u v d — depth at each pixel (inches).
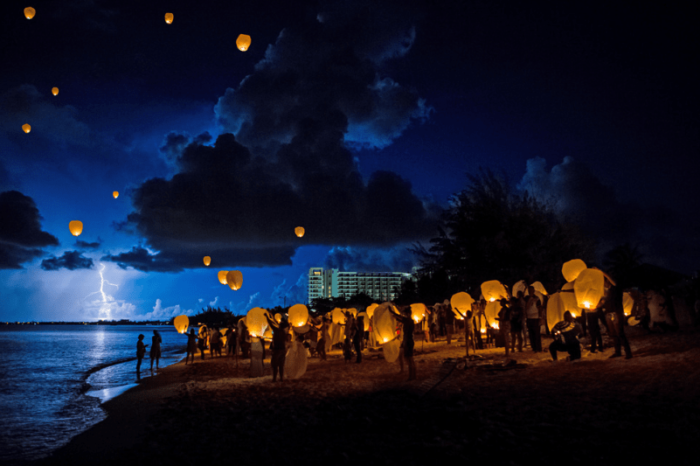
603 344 497.0
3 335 4249.5
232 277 607.8
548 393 300.8
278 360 499.5
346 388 421.1
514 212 1128.8
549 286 1059.3
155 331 747.4
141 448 269.9
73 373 848.9
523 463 190.2
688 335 499.8
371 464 208.7
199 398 435.2
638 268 872.9
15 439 321.1
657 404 243.3
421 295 1801.2
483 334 735.1
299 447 246.1
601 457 185.0
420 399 332.2
